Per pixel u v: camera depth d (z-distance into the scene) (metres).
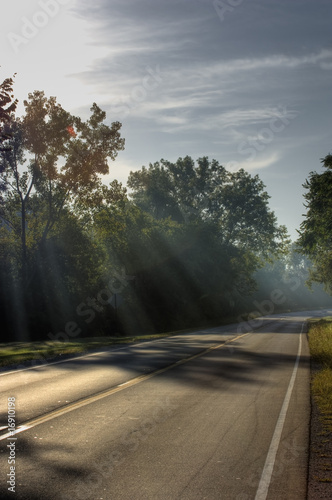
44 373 15.56
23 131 42.66
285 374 15.01
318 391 11.92
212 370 15.80
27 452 7.00
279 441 7.62
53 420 8.97
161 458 6.75
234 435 7.97
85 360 19.22
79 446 7.30
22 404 10.47
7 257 44.56
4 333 40.25
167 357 19.75
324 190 41.16
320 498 5.42
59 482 5.81
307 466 6.48
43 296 43.47
